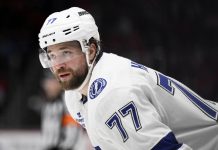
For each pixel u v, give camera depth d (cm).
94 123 347
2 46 1499
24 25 1541
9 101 1298
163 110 363
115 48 1346
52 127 1019
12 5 1575
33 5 1540
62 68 360
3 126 1219
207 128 379
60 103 1009
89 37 364
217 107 396
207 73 1178
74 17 360
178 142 338
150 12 1294
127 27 1355
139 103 337
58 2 1464
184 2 1244
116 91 339
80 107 401
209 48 1219
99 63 366
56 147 1016
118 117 335
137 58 1248
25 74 1317
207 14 1244
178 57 1188
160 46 1216
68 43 358
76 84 365
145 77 362
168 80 378
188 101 377
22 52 1445
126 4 1366
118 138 337
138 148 331
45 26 361
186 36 1231
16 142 1207
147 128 329
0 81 1407
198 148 382
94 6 1409
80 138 1005
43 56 379
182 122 372
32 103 1245
